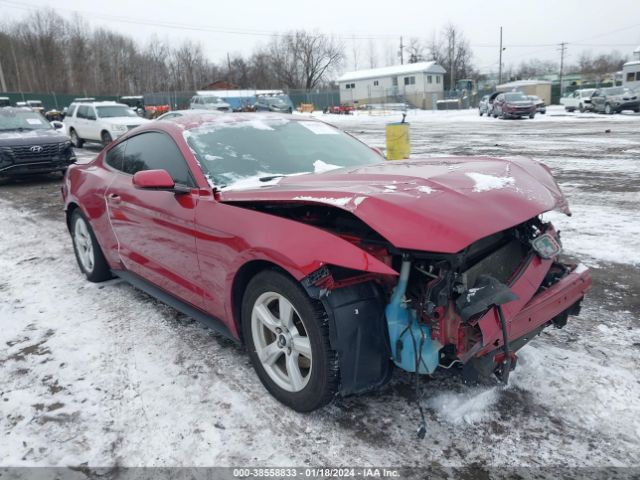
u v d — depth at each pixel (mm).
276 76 82938
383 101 63156
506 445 2326
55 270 5199
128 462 2332
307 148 3734
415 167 3059
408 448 2338
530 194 2627
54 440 2502
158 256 3506
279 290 2477
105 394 2885
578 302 2877
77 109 17906
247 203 2758
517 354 3080
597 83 61219
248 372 3057
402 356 2324
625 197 7301
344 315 2293
